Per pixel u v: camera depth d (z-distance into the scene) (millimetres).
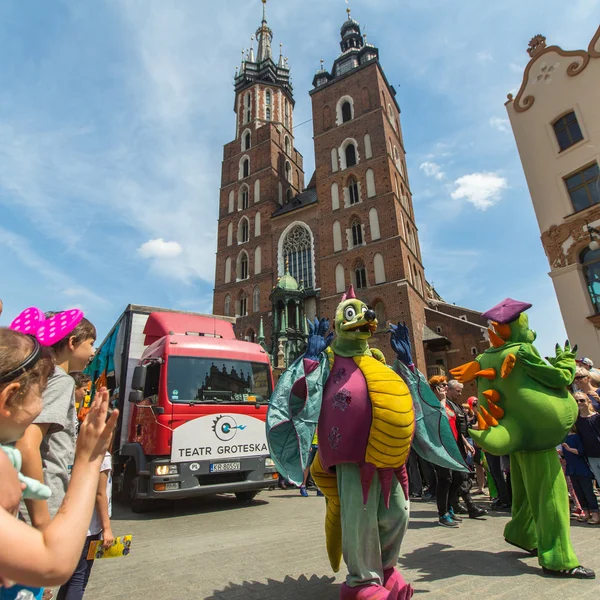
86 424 1527
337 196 35062
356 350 3525
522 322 4574
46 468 2432
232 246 41062
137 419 8633
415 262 33844
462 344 29125
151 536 6012
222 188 44625
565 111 15797
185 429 7672
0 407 1459
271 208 40281
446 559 4371
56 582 1205
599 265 14266
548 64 16609
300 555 4719
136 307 10156
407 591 2717
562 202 15453
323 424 3199
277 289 32594
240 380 8773
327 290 32781
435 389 7527
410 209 37344
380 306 29984
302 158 49562
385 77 39250
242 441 8188
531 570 3959
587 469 6246
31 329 2658
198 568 4316
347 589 2918
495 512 7375
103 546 2977
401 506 3154
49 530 1240
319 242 34812
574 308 14516
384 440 2986
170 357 8188
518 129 17281
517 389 4172
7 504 1299
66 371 2947
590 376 6906
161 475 7277
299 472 3113
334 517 3467
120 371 9812
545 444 4066
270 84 48344
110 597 3543
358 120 36094
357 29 46781
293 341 31000
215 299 39719
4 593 1586
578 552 4547
